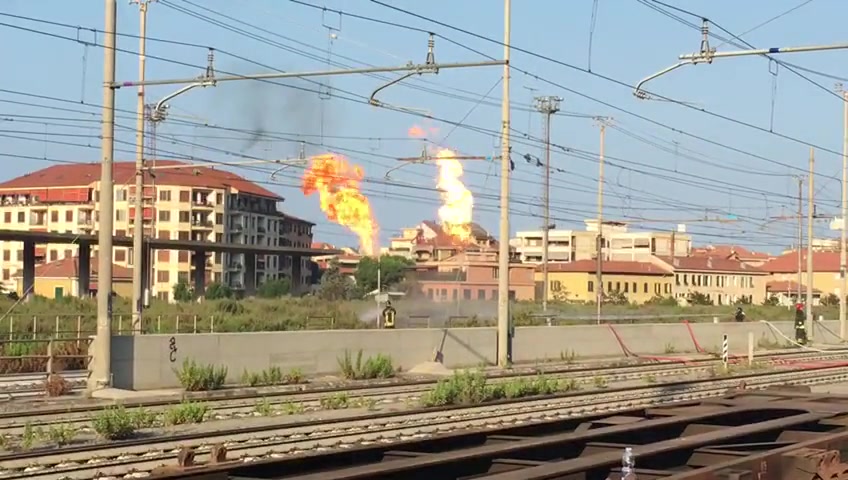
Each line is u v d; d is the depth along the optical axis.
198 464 8.36
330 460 8.52
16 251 131.25
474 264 80.94
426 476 7.83
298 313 54.78
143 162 36.47
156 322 44.09
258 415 20.88
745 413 11.19
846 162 54.22
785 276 144.62
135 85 24.12
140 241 36.06
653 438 9.92
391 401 23.97
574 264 118.44
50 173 134.50
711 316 67.69
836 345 53.25
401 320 53.34
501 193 34.31
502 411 21.44
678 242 166.00
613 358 39.88
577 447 9.15
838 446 8.71
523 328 36.34
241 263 126.75
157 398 23.34
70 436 17.11
